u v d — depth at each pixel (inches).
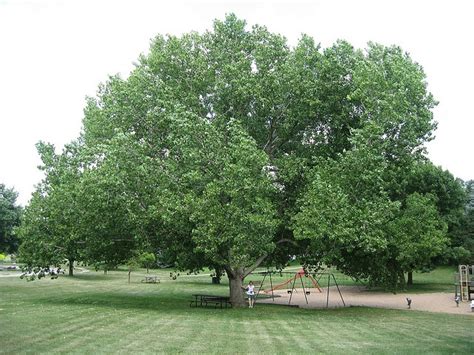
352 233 1032.2
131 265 2260.1
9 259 3951.8
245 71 1209.4
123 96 1178.6
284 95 1211.2
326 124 1299.2
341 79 1229.7
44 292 1469.0
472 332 755.4
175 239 1168.8
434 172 2251.5
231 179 987.3
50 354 494.3
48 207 1205.1
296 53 1221.1
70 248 1229.7
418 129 1208.2
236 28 1295.5
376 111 1115.3
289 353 540.4
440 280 2618.1
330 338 666.2
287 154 1293.1
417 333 737.0
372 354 542.9
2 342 556.7
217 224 975.0
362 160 1091.3
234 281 1228.5
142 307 1069.1
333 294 1923.0
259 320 877.2
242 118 1257.4
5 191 2427.4
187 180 1041.5
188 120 1050.7
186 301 1289.4
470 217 2429.9
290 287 2283.5
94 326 706.8
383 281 1373.0
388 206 1103.0
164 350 537.3
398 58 1196.5
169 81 1248.2
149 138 1190.3
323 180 1095.0
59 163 1302.9
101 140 1226.6
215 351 542.6
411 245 1711.4
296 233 1026.1
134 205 1062.4
